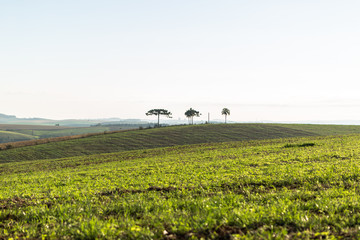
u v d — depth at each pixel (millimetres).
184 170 24094
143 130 113250
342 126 114188
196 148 57812
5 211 12117
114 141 89062
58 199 14633
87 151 76562
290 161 24547
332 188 13656
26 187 21734
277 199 11930
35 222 10570
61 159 60562
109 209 11805
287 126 114438
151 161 38625
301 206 10430
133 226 9023
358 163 20219
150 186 17016
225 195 13047
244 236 7746
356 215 9047
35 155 72688
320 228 8273
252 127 111750
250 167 22516
